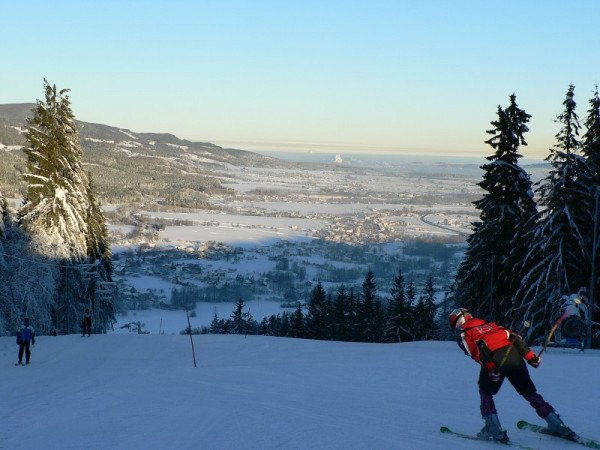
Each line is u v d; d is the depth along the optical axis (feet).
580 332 35.35
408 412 30.50
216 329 310.45
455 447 21.08
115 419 30.81
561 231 97.96
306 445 21.68
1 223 135.95
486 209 118.11
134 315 457.68
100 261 171.94
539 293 99.04
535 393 22.43
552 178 100.12
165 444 23.58
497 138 118.93
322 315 236.22
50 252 142.10
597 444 20.95
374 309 226.99
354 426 25.64
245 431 24.95
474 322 22.80
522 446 21.25
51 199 145.07
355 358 66.85
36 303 138.51
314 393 40.34
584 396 33.71
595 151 103.09
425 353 68.13
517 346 22.30
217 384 47.70
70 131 149.28
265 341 96.27
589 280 98.37
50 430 28.86
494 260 115.14
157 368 65.98
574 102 99.25
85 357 81.00
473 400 34.99
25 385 54.90
